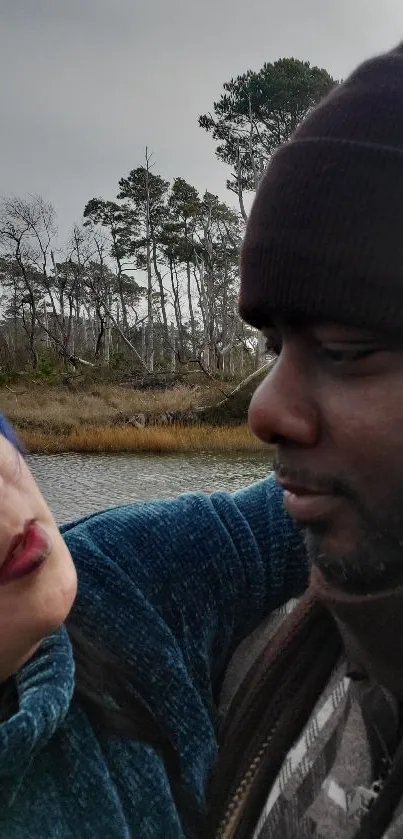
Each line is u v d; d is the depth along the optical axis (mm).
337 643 747
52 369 29547
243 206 32719
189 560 871
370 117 565
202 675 847
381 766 674
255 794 745
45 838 636
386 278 527
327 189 558
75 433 19891
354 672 686
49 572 644
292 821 715
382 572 565
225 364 39469
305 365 572
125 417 22000
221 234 42000
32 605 625
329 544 582
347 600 592
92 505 11977
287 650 769
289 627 781
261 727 764
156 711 768
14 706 656
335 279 542
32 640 635
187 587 861
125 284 50938
